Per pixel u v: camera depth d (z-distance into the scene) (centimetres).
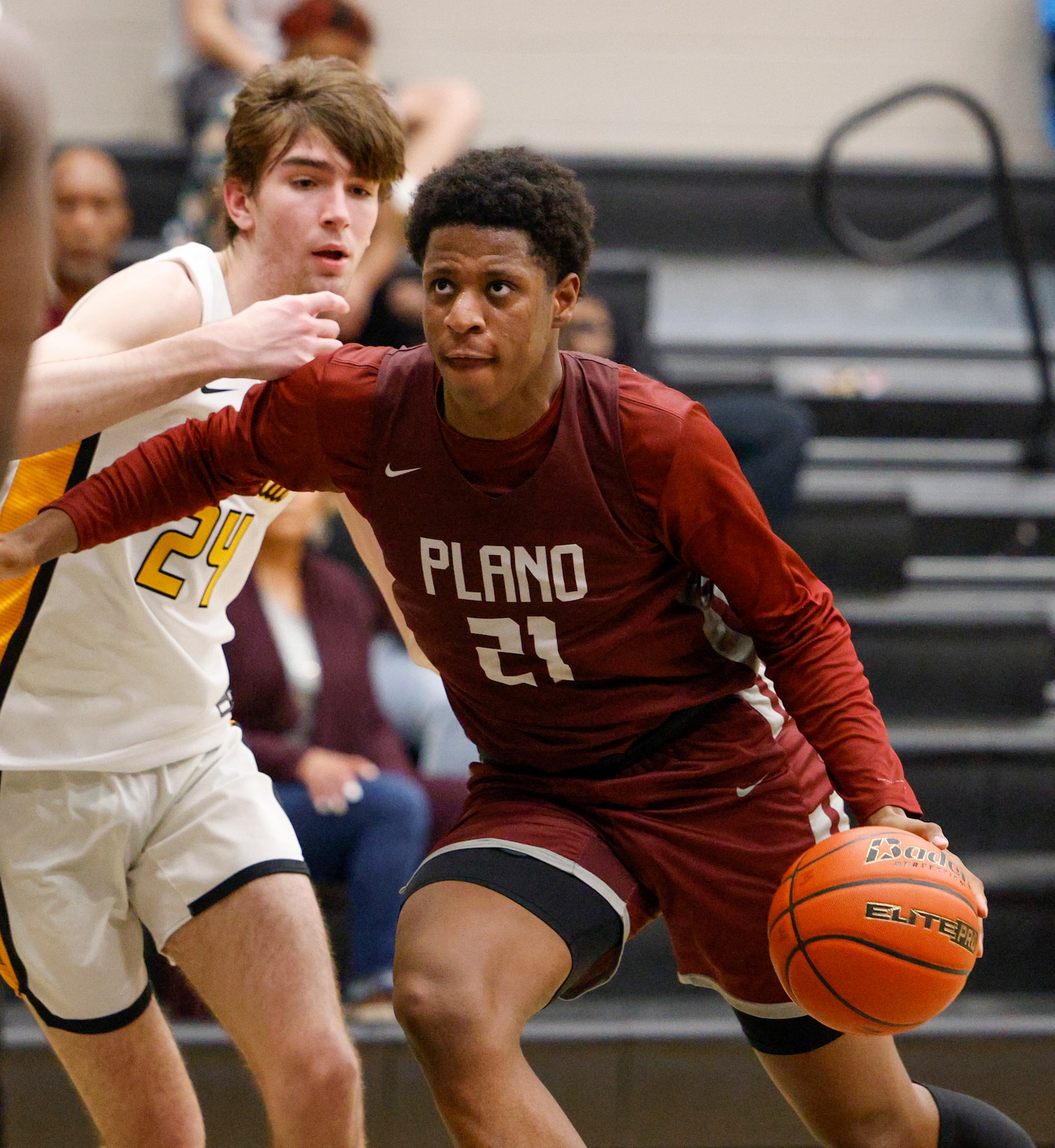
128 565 706
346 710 1297
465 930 651
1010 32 2236
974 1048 1220
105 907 738
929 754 1467
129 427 712
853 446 1900
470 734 740
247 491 691
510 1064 629
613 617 663
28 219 362
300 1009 692
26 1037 1184
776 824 712
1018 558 1795
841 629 677
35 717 720
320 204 717
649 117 2230
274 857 734
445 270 589
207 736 760
